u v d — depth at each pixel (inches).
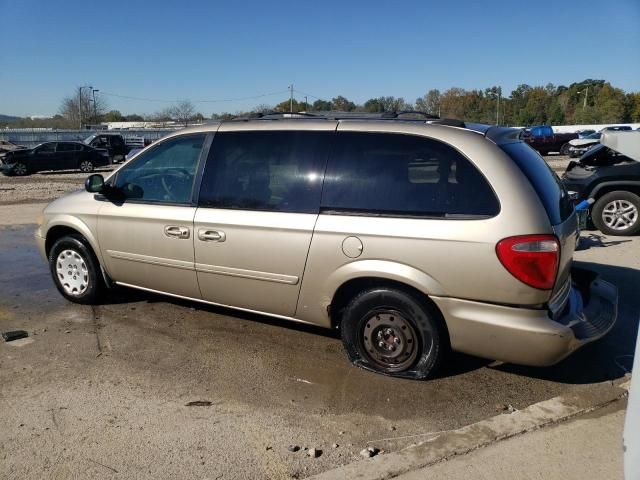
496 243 131.1
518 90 4195.4
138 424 130.3
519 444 120.7
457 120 151.9
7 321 197.3
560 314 141.9
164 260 181.8
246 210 163.9
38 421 131.3
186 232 174.2
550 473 110.9
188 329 188.7
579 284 167.9
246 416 134.2
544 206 135.3
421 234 138.2
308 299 157.6
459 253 134.6
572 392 144.8
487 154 137.5
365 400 141.9
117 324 193.5
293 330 187.5
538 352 133.0
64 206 207.0
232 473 112.3
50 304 215.6
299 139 159.8
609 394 143.2
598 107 3521.2
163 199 182.5
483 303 135.0
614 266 269.9
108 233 193.8
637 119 3366.1
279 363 163.0
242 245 163.8
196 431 127.5
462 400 141.9
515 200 132.6
